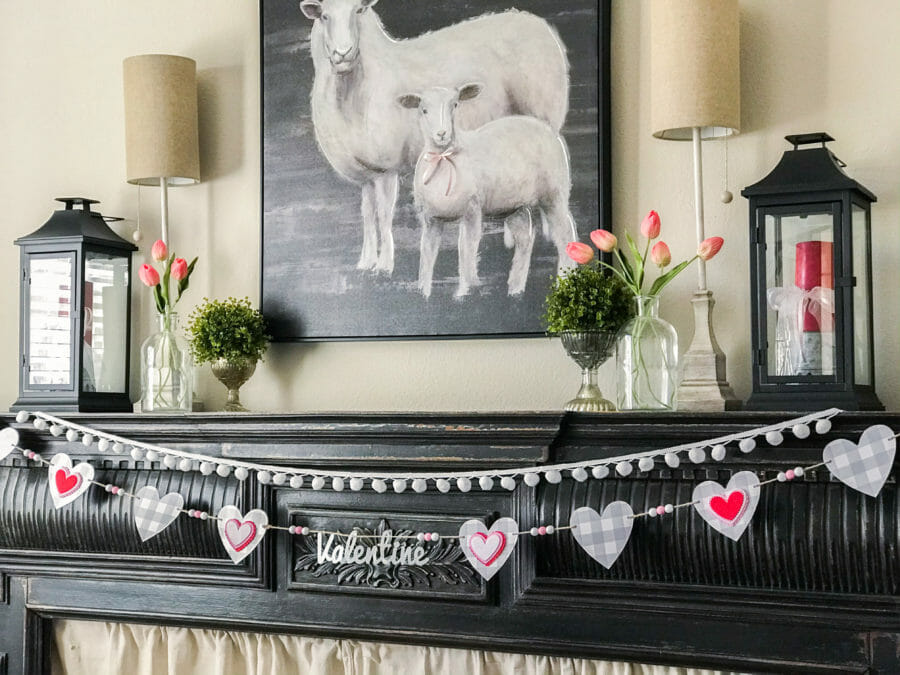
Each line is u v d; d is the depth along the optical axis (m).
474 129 2.25
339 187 2.35
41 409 2.32
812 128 2.02
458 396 2.26
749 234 1.90
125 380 2.42
